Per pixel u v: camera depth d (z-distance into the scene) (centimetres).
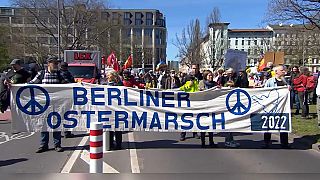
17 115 897
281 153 896
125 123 916
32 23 4981
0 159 818
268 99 936
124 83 1036
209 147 959
